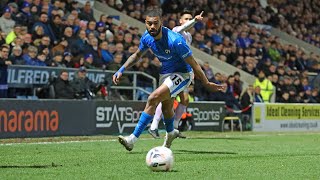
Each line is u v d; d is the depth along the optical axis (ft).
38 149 56.34
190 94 95.61
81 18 99.71
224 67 116.78
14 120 69.31
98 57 91.56
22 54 80.74
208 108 93.50
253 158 49.29
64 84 79.61
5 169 39.06
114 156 49.55
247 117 102.58
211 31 122.42
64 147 59.06
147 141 70.03
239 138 79.61
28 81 77.61
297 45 152.56
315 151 58.70
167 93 47.06
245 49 125.49
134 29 104.99
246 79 116.37
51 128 73.05
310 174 38.50
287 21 154.81
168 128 51.24
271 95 111.14
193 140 72.28
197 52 115.96
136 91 90.17
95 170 38.91
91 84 83.41
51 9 94.38
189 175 36.52
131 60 49.55
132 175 36.24
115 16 114.73
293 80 119.75
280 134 94.89
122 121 81.61
